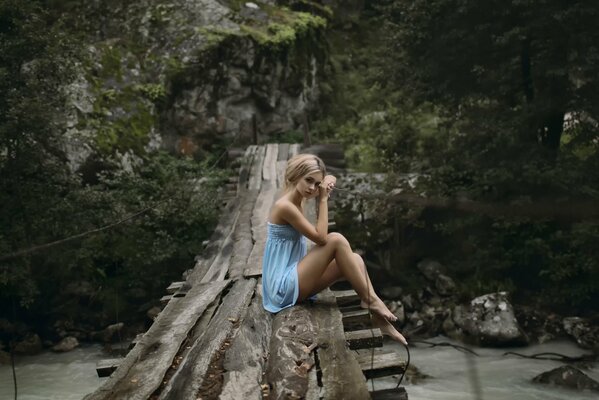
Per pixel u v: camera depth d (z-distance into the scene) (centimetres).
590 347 984
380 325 423
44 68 1070
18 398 815
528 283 1184
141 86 1542
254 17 1816
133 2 1781
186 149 1572
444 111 1503
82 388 857
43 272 1138
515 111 1179
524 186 1021
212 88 1623
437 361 928
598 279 1106
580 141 1155
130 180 1282
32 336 1058
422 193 1159
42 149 1152
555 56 1105
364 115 1794
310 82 1842
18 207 1070
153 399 320
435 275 1173
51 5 1781
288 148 1470
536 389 802
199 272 641
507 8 1082
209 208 1205
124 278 1171
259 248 700
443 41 1199
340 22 2156
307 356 363
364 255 1207
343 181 1283
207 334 416
